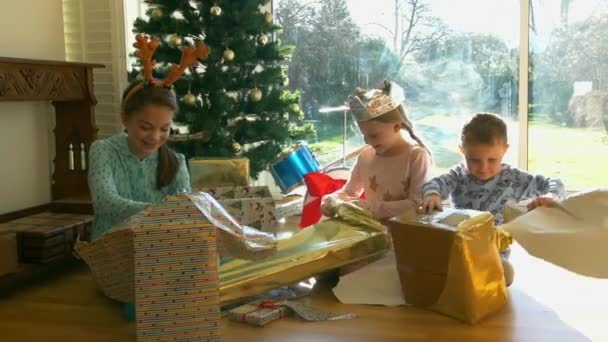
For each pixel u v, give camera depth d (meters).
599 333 1.57
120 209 1.80
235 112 2.77
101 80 3.13
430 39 3.31
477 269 1.64
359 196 2.33
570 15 3.10
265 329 1.63
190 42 2.80
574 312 1.72
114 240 1.40
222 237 1.44
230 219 1.47
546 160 3.22
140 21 2.70
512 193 2.00
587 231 1.65
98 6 3.08
